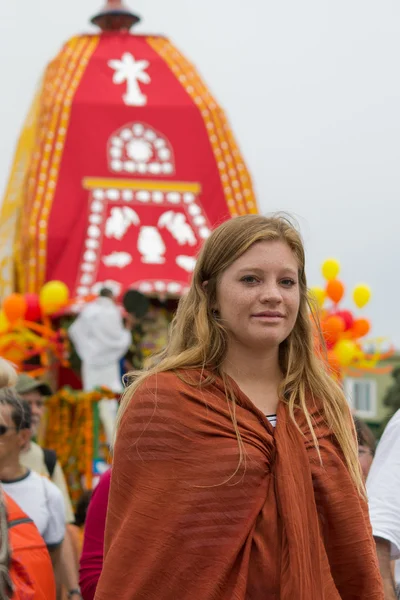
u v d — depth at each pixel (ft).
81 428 66.49
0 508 21.95
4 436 27.22
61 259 77.46
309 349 18.06
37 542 23.00
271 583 16.33
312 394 17.72
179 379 17.24
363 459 28.30
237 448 16.62
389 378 153.58
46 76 84.53
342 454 17.38
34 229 77.30
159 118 82.17
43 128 80.28
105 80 82.74
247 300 17.37
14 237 83.92
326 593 16.38
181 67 85.05
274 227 17.71
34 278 77.00
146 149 81.30
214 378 17.28
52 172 79.15
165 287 76.13
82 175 79.56
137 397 17.22
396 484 21.67
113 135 80.89
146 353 74.90
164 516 16.57
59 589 28.76
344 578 16.97
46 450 35.27
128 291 71.05
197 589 16.28
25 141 86.69
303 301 18.17
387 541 21.53
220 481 16.49
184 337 18.12
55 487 28.50
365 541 16.89
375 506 21.70
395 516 21.54
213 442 16.69
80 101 81.05
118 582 16.62
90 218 78.48
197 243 79.46
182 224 79.92
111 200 79.41
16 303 67.46
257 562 16.35
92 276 76.54
